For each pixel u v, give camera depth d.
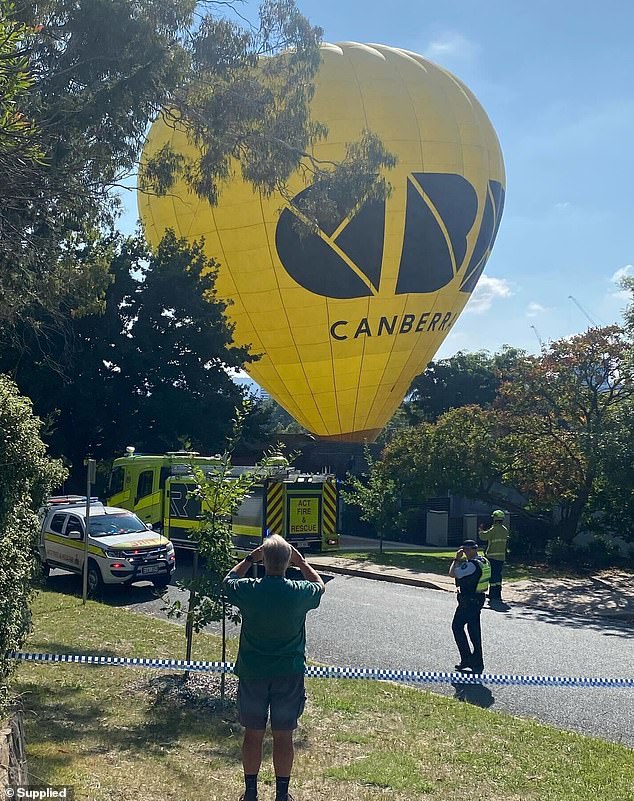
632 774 6.94
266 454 10.67
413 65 35.81
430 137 34.34
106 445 33.47
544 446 25.69
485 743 7.66
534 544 28.23
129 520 19.47
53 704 8.31
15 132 10.05
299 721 8.12
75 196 13.54
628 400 24.00
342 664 11.34
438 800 6.09
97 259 18.34
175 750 7.05
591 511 26.62
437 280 35.38
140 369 31.08
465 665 10.93
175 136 28.23
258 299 34.72
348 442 39.66
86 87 13.03
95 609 14.68
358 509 37.19
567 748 7.63
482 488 28.28
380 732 7.88
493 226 37.56
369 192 17.11
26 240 14.38
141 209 37.69
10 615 6.71
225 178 15.83
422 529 35.06
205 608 9.02
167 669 10.09
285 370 36.94
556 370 25.28
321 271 33.66
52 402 30.52
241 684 5.29
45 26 12.76
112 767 6.45
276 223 32.94
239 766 6.68
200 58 14.74
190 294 32.38
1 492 6.63
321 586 5.40
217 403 32.62
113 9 12.81
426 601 17.23
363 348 35.78
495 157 37.53
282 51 15.70
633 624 15.75
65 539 18.86
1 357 28.47
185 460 25.06
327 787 6.26
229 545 9.17
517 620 15.63
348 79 34.00
